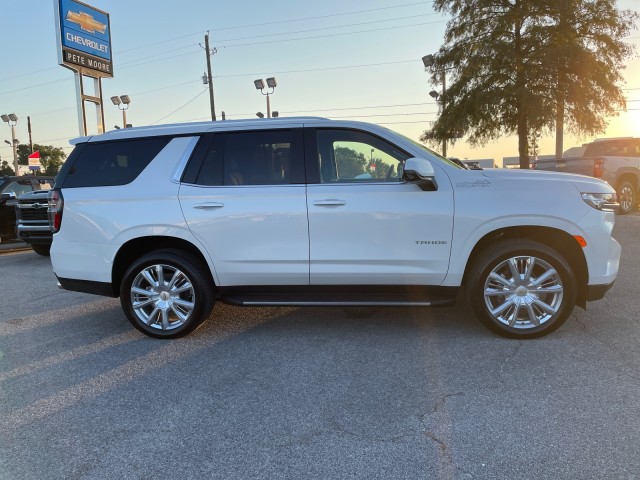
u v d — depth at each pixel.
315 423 2.92
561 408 2.99
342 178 4.24
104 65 20.33
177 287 4.43
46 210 9.43
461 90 20.64
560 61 18.36
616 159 12.75
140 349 4.25
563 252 4.20
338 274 4.20
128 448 2.71
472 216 4.02
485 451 2.57
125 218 4.35
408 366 3.69
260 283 4.32
